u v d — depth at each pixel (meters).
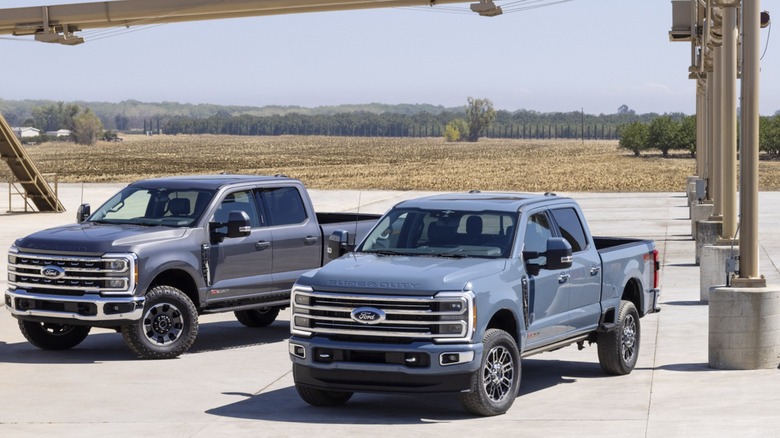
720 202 22.83
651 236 30.08
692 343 13.71
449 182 77.88
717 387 10.84
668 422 9.24
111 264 12.75
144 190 14.36
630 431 8.92
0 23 38.31
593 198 49.75
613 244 12.95
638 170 94.69
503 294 9.75
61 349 13.92
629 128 140.88
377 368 9.30
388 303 9.32
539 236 10.73
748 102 11.88
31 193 42.41
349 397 10.39
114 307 12.72
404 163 123.44
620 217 37.34
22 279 13.21
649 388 10.96
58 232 13.41
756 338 11.75
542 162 121.88
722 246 17.59
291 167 112.00
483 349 9.45
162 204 14.03
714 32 20.34
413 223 10.72
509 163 120.25
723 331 11.85
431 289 9.27
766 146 118.06
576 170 97.38
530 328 10.24
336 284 9.52
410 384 9.30
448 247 10.39
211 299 13.67
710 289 11.96
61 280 12.94
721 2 13.88
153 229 13.45
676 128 137.00
